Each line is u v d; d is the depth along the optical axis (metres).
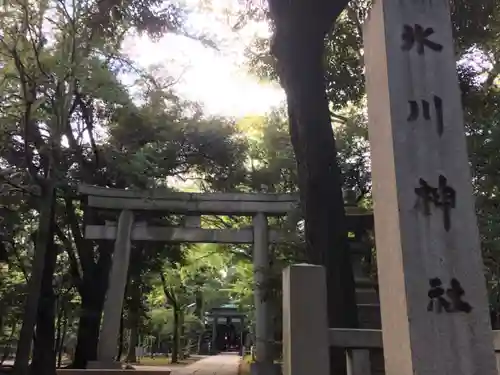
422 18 3.68
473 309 3.15
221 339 56.59
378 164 3.62
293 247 11.93
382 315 3.44
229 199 14.55
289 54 6.28
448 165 3.40
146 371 12.65
